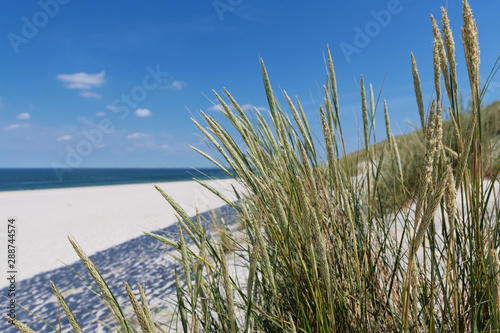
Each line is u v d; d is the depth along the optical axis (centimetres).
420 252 142
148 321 51
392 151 116
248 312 65
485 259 85
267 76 95
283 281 107
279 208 77
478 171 83
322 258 62
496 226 89
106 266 439
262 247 66
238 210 108
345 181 119
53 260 524
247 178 94
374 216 123
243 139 93
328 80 106
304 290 98
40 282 414
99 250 562
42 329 276
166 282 306
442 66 81
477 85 79
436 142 56
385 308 103
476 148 83
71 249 589
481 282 89
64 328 269
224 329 90
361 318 93
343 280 106
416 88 81
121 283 346
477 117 81
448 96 82
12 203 1455
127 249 538
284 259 95
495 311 73
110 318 232
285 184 105
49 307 327
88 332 225
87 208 1177
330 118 106
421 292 96
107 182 4559
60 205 1314
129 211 1020
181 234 66
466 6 74
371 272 103
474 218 87
